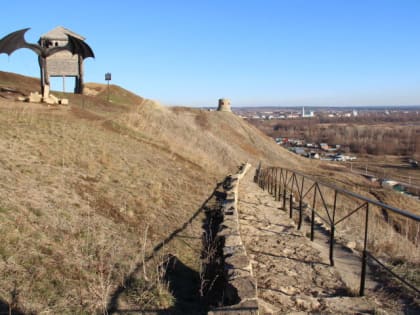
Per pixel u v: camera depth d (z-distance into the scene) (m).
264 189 16.92
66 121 15.13
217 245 6.84
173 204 9.59
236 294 4.59
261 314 4.51
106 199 8.15
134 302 4.87
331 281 6.06
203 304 5.16
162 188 10.58
